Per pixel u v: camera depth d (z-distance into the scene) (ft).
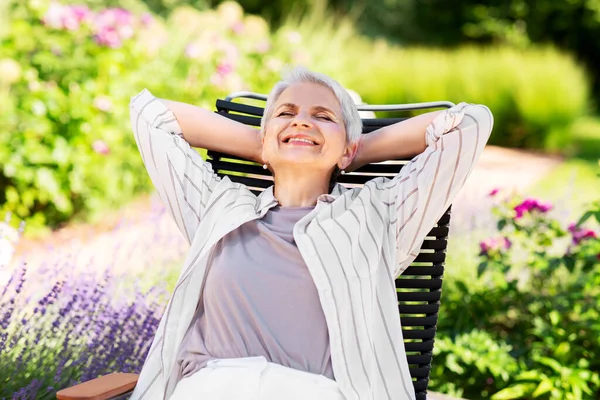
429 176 8.32
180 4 38.86
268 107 8.91
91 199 21.20
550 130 38.58
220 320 7.95
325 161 8.51
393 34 57.31
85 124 20.81
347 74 32.24
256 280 7.95
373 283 8.02
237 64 23.47
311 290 7.91
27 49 20.66
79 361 9.87
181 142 9.04
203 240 8.47
